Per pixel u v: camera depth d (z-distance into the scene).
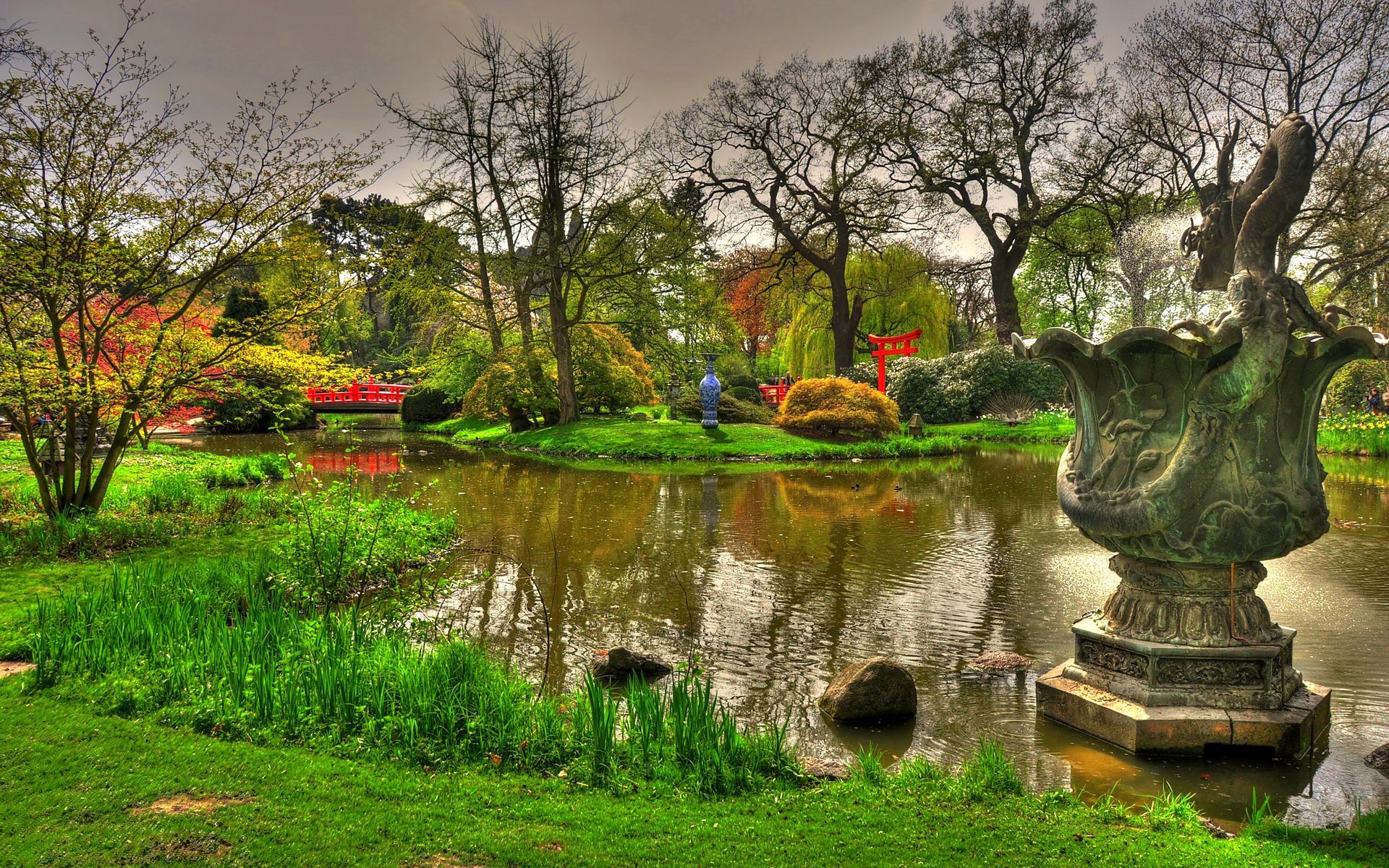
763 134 38.06
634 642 6.77
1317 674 5.89
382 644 5.35
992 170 36.06
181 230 9.46
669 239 28.28
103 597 6.10
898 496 15.68
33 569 7.96
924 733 5.01
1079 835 3.43
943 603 7.99
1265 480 4.68
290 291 10.50
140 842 3.11
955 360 35.88
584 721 4.34
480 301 29.17
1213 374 4.58
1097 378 5.07
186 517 10.62
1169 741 4.66
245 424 33.59
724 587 8.61
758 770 4.05
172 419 12.13
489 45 27.16
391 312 37.16
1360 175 24.05
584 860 3.09
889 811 3.63
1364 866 3.18
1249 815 3.93
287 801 3.48
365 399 42.66
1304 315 4.44
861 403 26.92
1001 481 18.16
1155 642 4.88
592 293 32.19
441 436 33.03
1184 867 3.13
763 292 43.91
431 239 27.25
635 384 33.06
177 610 5.62
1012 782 4.00
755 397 37.25
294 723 4.28
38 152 8.48
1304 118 4.38
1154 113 29.25
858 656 6.44
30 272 8.45
